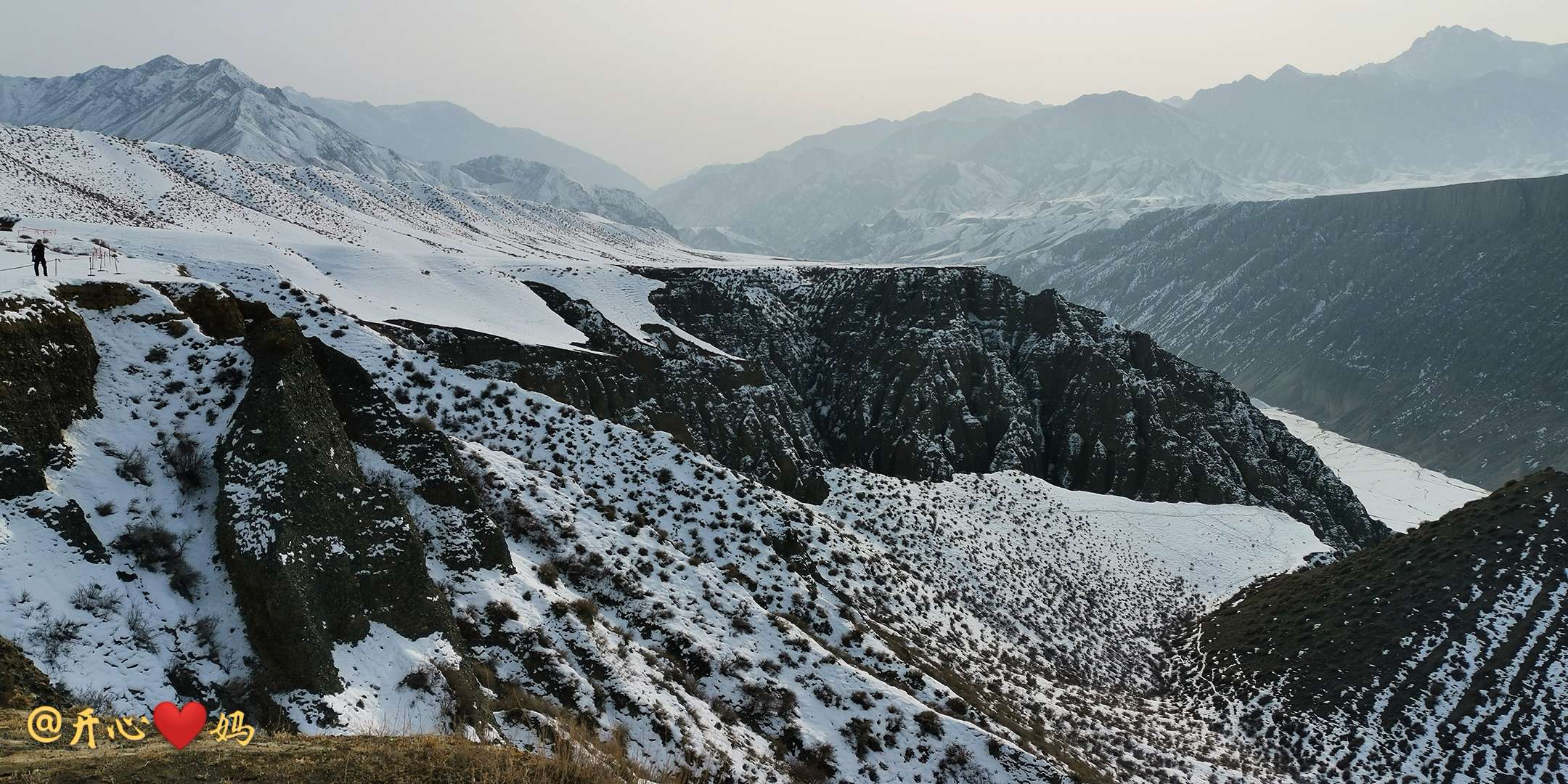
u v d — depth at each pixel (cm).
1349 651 4862
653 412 6881
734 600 3266
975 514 7100
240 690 1591
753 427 7681
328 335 4450
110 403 2005
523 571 2631
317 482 1909
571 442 4362
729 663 2817
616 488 4150
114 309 2262
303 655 1656
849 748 2706
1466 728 4241
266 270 4869
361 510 1983
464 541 2408
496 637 2206
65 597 1534
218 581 1747
